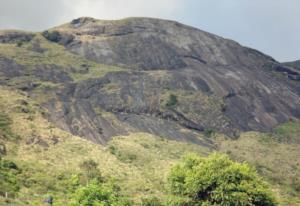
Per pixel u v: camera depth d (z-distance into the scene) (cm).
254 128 15050
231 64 18362
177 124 13650
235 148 13012
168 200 7200
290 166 12288
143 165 10188
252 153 12800
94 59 16725
